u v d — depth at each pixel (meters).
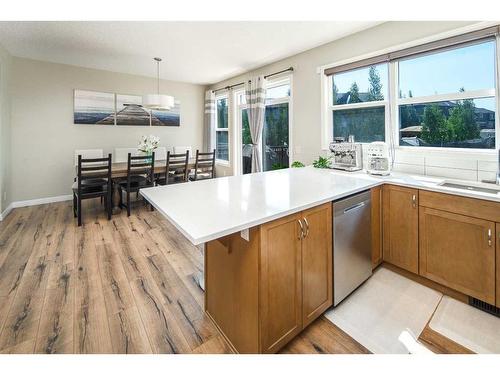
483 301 1.85
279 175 2.62
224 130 6.05
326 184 2.14
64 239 3.09
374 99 3.14
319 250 1.69
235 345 1.52
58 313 1.81
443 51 2.49
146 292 2.08
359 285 2.11
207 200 1.63
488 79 2.30
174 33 3.25
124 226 3.56
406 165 2.82
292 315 1.53
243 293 1.44
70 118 4.89
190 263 2.56
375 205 2.30
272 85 4.54
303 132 3.92
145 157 4.20
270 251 1.37
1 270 2.38
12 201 4.46
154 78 5.68
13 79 4.34
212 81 5.96
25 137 4.52
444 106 2.58
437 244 2.05
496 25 2.14
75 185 3.95
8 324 1.69
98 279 2.25
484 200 1.79
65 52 4.04
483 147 2.36
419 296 2.05
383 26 2.91
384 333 1.67
